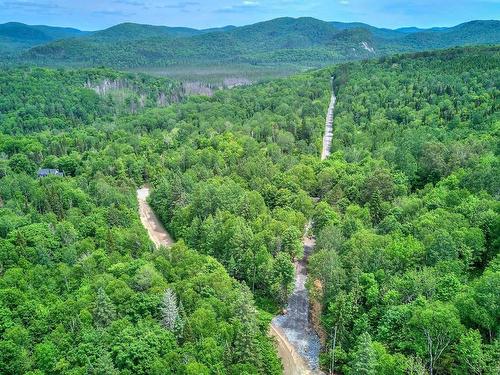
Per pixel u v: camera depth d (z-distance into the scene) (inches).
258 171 7377.0
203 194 6156.5
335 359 3863.2
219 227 5418.3
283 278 4714.6
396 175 6387.8
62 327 3814.0
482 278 3496.6
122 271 4576.8
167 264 4704.7
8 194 6968.5
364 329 3732.8
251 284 5009.8
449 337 3164.4
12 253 4894.2
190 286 4210.1
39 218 5851.4
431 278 3659.0
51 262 4931.1
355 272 4060.0
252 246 5093.5
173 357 3380.9
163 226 6924.2
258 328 3996.1
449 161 6387.8
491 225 4320.9
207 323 3730.3
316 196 6806.1
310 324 4598.9
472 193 5300.2
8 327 3786.9
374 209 5526.6
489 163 5925.2
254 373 3326.8
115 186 7377.0
